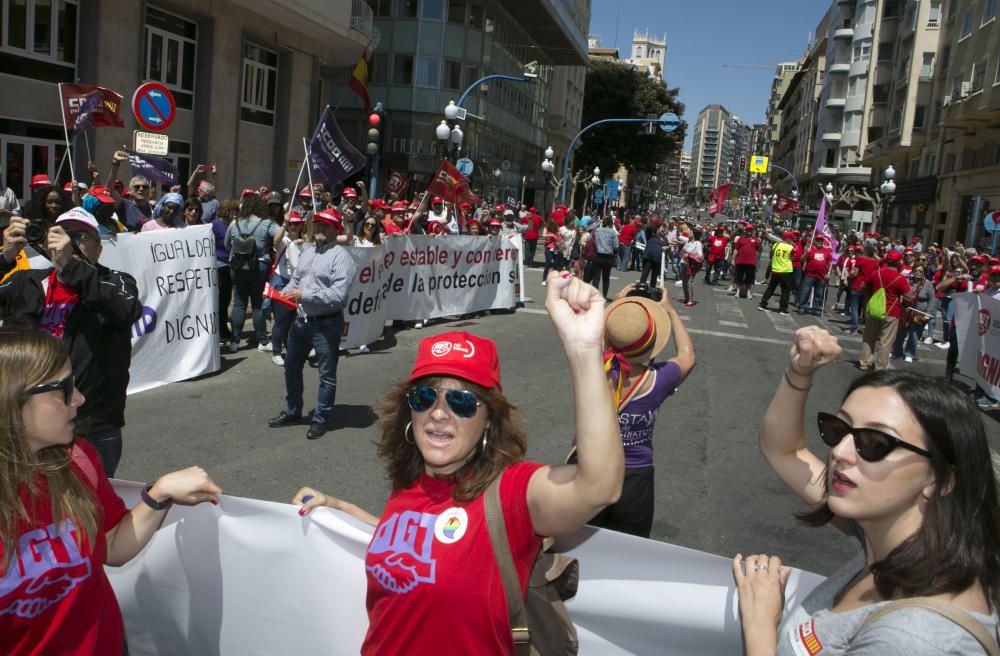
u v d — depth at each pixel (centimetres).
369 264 1041
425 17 3778
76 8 1712
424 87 3819
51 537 190
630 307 329
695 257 1761
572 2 5403
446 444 191
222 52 2116
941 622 132
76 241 350
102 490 219
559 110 6028
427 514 191
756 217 10425
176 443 612
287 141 2498
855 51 6631
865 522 156
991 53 3095
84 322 352
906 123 4500
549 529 181
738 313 1725
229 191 2220
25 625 188
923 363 1307
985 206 3256
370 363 959
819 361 201
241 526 252
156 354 770
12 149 1614
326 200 1148
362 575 241
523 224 2594
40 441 191
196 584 258
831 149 7050
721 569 209
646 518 338
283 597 250
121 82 1798
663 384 335
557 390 879
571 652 203
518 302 1529
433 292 1254
